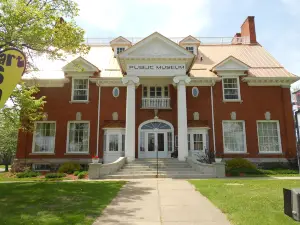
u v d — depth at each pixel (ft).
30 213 23.34
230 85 80.43
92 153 76.23
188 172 58.23
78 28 51.01
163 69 70.79
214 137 76.74
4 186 41.29
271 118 78.07
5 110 59.11
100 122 77.92
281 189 34.91
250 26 98.99
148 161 66.13
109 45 97.40
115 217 22.35
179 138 67.36
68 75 79.41
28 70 56.75
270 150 77.10
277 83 79.51
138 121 78.64
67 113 78.54
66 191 34.88
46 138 78.28
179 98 69.21
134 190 36.45
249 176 58.90
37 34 44.45
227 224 20.25
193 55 70.03
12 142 130.62
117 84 79.51
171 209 25.18
